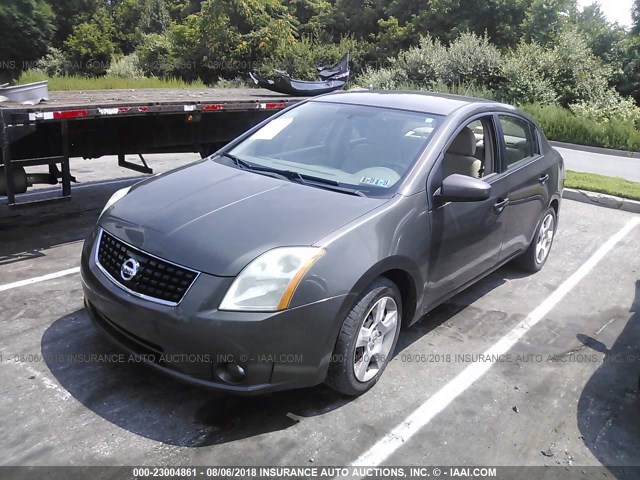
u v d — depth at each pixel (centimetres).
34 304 434
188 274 291
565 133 1816
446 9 3123
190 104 621
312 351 299
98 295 317
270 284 288
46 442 288
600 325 457
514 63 2145
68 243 576
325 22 3922
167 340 289
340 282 302
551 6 2803
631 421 337
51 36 3897
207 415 316
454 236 389
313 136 425
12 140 480
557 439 317
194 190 361
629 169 1323
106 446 288
